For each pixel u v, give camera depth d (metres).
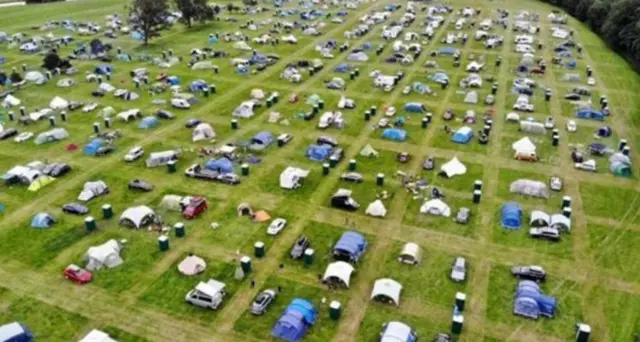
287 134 77.31
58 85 98.75
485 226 56.97
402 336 40.69
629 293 47.62
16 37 129.62
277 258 51.56
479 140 77.06
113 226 56.28
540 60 114.69
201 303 45.19
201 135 76.69
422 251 52.66
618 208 60.72
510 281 48.81
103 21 151.00
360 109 88.31
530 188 62.94
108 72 105.25
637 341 42.19
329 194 62.97
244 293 47.03
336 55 118.69
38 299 46.19
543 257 52.22
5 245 53.22
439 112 87.56
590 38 137.12
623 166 68.00
